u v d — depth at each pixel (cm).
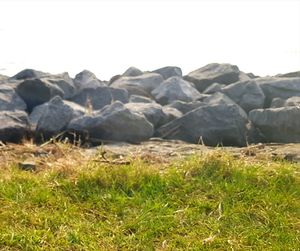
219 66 1063
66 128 680
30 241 364
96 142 665
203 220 405
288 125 725
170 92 924
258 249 369
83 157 512
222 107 735
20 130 671
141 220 401
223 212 414
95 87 894
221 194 434
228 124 721
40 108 802
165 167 491
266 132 744
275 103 873
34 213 403
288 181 454
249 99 880
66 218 400
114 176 452
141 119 678
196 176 459
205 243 374
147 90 987
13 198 420
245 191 436
